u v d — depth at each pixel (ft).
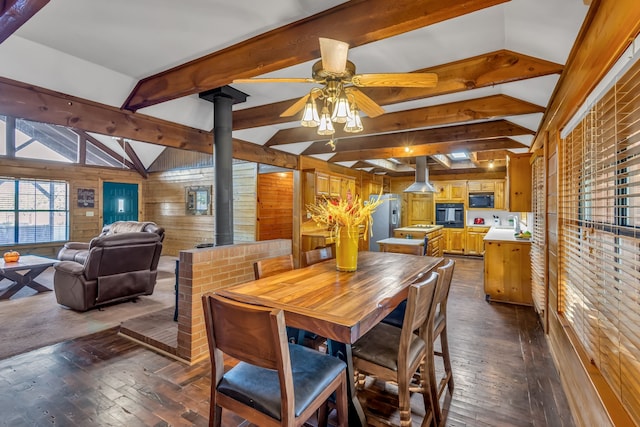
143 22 6.28
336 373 4.89
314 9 5.78
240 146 14.64
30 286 15.06
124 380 7.80
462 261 25.18
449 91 7.97
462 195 28.30
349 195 7.54
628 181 4.67
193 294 8.76
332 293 5.59
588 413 5.23
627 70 3.83
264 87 9.91
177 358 8.93
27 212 22.12
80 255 14.71
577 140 6.38
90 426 6.16
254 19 6.11
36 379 7.82
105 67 8.31
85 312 12.65
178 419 6.36
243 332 4.06
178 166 26.22
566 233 7.29
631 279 3.84
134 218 27.76
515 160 14.57
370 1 5.37
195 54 7.59
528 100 9.38
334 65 5.26
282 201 22.48
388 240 17.31
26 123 21.83
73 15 6.07
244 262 10.31
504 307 13.47
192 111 11.60
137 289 14.06
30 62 7.42
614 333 4.45
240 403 4.36
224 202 10.27
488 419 6.36
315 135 14.43
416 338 5.98
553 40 5.83
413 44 6.94
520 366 8.43
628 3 3.55
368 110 7.74
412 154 17.52
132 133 10.16
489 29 6.22
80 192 24.40
